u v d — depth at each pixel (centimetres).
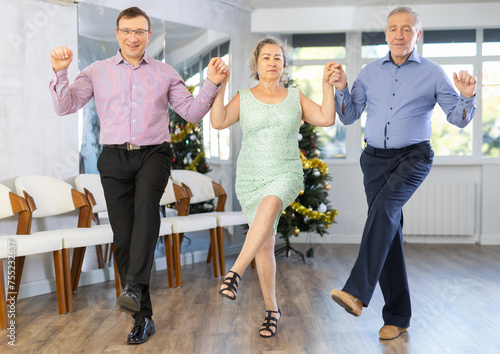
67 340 290
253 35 641
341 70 283
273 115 279
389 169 290
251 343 284
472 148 686
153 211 277
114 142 286
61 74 272
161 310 354
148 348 276
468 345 279
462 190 673
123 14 284
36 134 409
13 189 394
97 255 449
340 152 696
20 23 398
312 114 288
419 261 549
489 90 679
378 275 273
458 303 371
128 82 287
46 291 406
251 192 283
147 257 273
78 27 442
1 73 388
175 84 296
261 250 296
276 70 283
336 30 636
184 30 551
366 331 305
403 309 297
